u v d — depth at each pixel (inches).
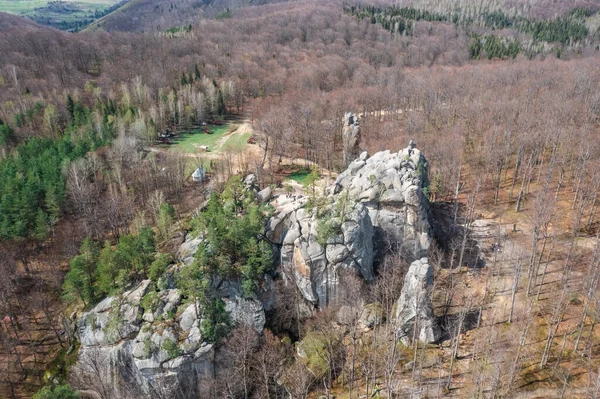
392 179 3476.9
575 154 4217.5
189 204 4564.5
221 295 3095.5
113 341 2947.8
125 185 4741.6
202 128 7130.9
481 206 4188.0
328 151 5285.4
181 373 2849.4
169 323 2923.2
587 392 2197.3
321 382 2851.9
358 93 6545.3
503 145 4527.6
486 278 3225.9
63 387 2534.5
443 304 3093.0
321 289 3240.7
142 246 3319.4
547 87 6077.8
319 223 3179.1
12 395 2984.7
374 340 2748.5
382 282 3102.9
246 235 3218.5
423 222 3427.7
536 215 3228.3
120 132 5595.5
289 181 4877.0
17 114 6112.2
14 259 3831.2
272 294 3267.7
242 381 2906.0
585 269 3223.4
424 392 2546.8
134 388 2918.3
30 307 3558.1
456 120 5442.9
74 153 4963.1
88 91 7519.7
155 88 7775.6
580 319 2807.6
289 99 6515.8
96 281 3235.7
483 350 2704.2
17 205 3996.1
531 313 2871.6
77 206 4362.7
